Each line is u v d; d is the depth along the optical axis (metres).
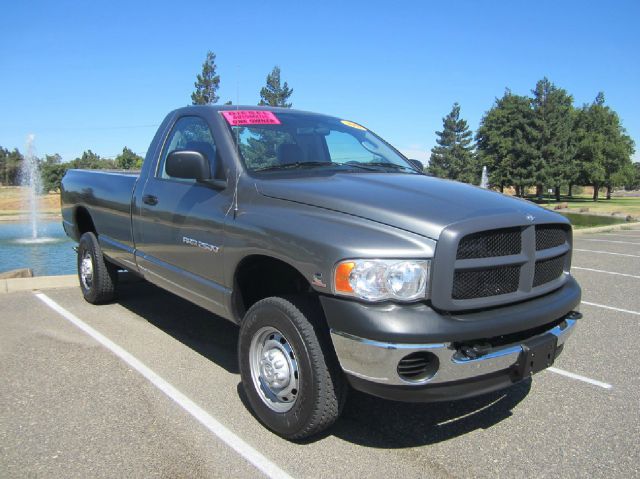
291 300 3.29
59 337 5.22
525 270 3.22
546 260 3.47
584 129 72.69
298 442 3.37
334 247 2.97
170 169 3.98
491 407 3.98
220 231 3.80
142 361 4.64
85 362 4.59
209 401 3.90
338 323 2.94
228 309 3.86
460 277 2.95
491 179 70.50
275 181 3.71
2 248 14.10
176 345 5.06
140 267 5.11
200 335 5.36
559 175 65.69
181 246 4.30
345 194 3.34
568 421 3.78
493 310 3.07
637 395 4.25
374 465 3.14
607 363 4.96
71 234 6.73
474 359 2.90
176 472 3.01
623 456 3.32
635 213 32.12
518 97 72.75
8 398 3.88
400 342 2.79
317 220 3.21
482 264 3.00
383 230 2.99
